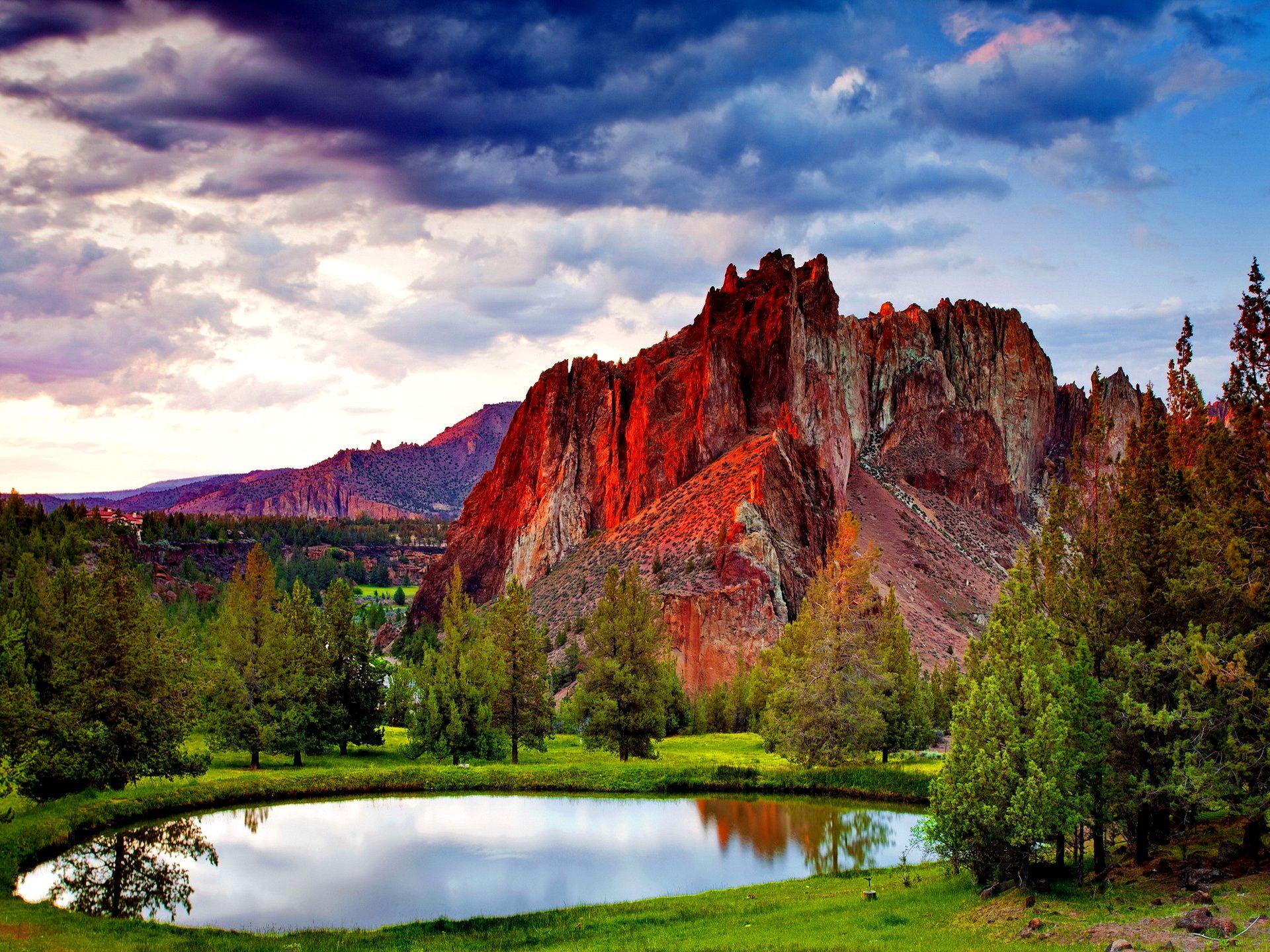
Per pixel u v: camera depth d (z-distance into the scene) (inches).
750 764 3122.5
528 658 3329.2
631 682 3319.4
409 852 2139.5
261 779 2719.0
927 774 2787.9
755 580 6013.8
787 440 7810.0
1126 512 1584.6
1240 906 1142.3
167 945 1355.8
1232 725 1357.0
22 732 2135.8
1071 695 1439.5
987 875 1455.5
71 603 2903.5
